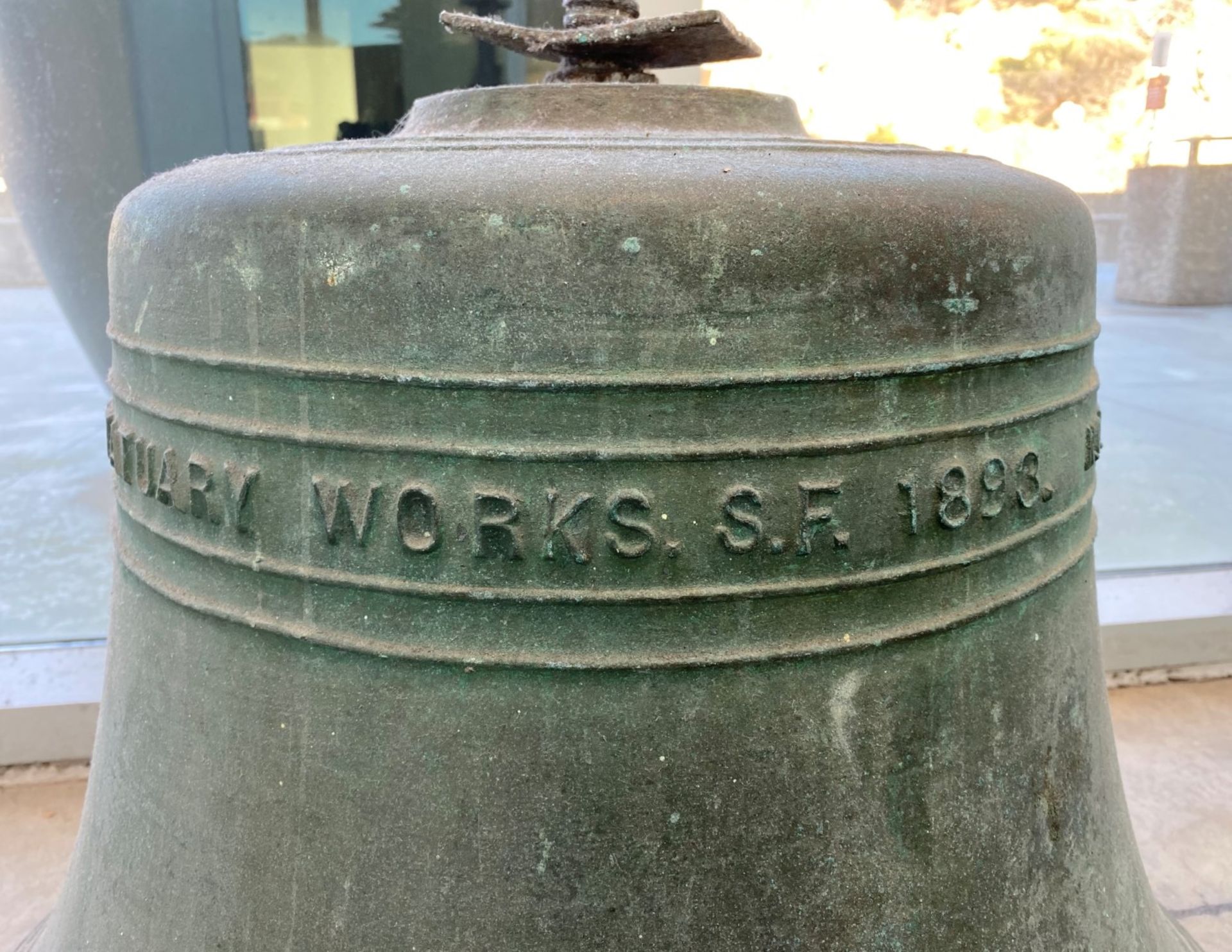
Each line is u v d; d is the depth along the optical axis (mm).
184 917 827
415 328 704
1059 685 882
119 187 1731
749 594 729
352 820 760
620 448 704
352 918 762
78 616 2039
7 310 2000
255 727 788
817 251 705
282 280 732
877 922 778
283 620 772
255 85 1720
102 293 1829
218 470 779
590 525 712
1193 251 2264
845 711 766
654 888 745
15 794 1744
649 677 733
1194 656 2080
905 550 759
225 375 766
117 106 1694
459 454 708
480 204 691
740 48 900
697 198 695
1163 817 1675
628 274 688
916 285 730
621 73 922
